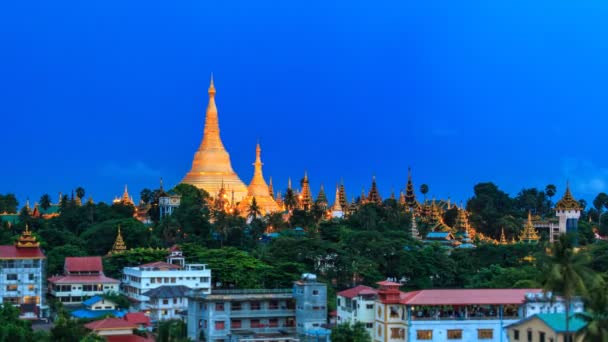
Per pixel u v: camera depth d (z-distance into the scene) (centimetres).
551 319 19238
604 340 15675
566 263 16138
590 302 16175
